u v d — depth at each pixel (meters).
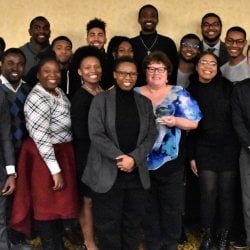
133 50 3.86
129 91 2.80
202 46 4.09
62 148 3.00
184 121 2.90
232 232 3.46
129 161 2.70
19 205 2.99
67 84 3.51
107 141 2.72
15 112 3.03
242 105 3.07
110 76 3.42
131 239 2.93
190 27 4.51
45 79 2.92
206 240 3.29
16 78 3.04
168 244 3.08
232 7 4.48
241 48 3.67
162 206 3.03
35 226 3.10
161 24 4.53
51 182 2.94
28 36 4.65
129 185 2.80
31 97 2.90
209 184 3.19
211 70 3.10
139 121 2.77
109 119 2.73
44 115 2.87
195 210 3.59
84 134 2.92
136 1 4.51
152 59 2.91
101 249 2.94
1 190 2.93
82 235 3.53
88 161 2.84
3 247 3.04
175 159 2.96
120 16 4.55
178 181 2.99
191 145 3.26
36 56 4.08
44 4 4.59
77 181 3.05
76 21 4.58
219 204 3.28
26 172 2.99
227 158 3.16
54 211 2.97
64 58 3.76
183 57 3.67
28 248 3.39
